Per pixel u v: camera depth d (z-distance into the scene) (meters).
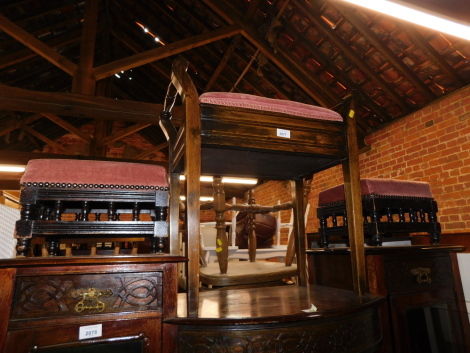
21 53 4.70
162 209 1.10
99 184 1.05
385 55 3.02
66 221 0.99
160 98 7.22
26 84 5.98
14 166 5.15
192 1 4.41
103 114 3.79
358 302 1.14
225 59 4.69
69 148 8.02
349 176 1.32
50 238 1.29
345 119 1.33
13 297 0.86
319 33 3.37
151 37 5.69
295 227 1.76
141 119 3.94
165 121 1.44
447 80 3.03
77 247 2.94
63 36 5.22
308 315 0.97
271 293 1.42
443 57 2.82
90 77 3.83
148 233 1.06
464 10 1.02
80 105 3.68
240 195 7.58
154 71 6.44
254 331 0.94
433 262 1.51
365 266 1.40
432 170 3.22
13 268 0.87
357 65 3.33
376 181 1.57
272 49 3.90
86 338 0.89
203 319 0.93
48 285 0.90
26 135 7.18
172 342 0.95
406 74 3.08
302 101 4.50
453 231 2.97
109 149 8.30
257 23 3.87
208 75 5.49
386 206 1.56
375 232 1.50
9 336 0.83
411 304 1.39
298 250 1.73
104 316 0.92
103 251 2.51
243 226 2.74
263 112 1.17
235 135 1.11
